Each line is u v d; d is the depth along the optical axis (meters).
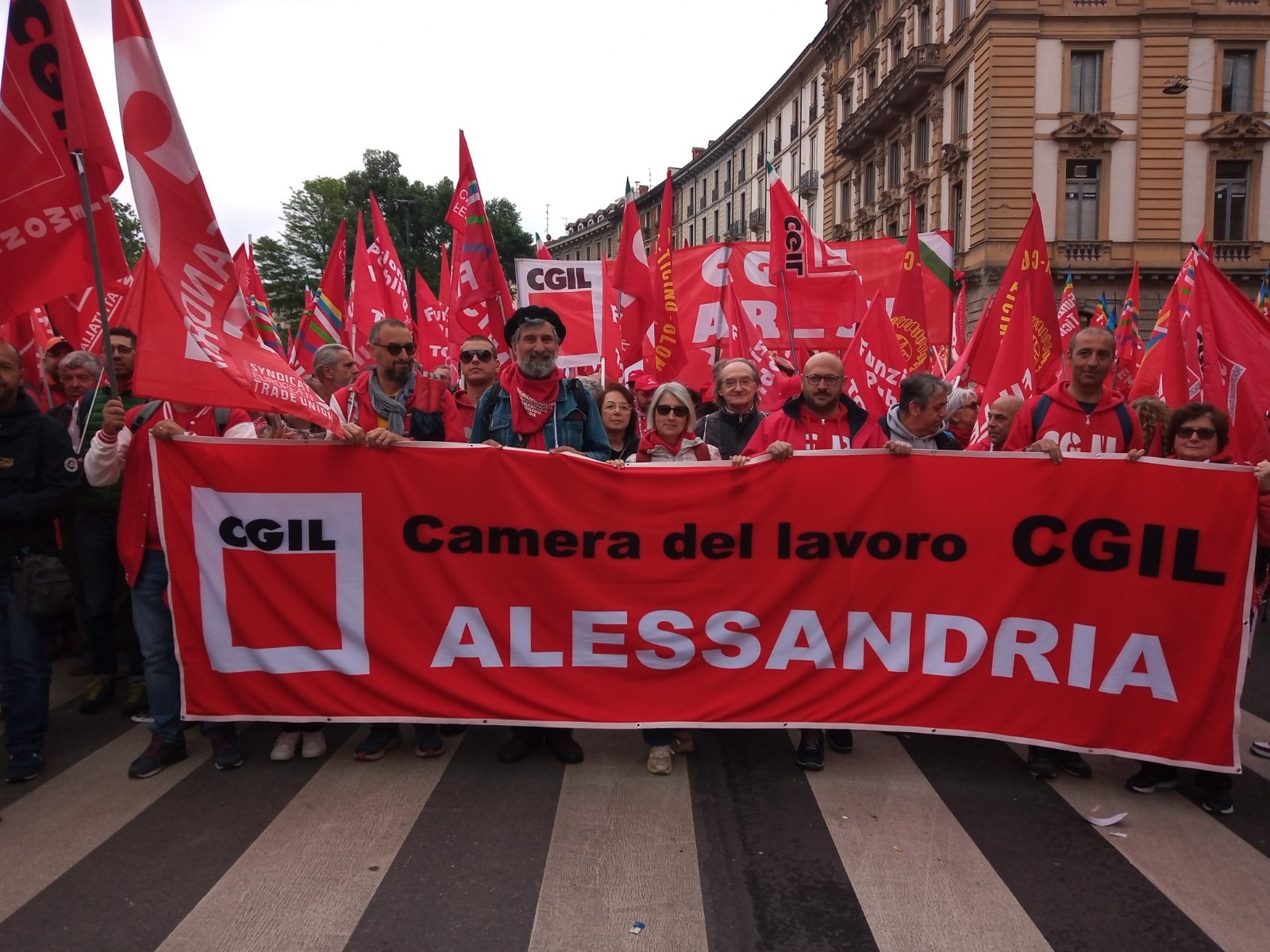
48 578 3.43
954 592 3.74
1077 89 25.88
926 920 2.70
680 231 61.88
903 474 3.76
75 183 3.63
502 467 3.79
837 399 4.24
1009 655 3.71
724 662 3.84
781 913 2.73
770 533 3.80
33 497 3.51
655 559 3.82
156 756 3.71
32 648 3.60
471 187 5.55
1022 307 5.14
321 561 3.77
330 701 3.79
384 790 3.54
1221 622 3.43
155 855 3.03
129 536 3.67
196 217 3.38
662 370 6.82
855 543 3.78
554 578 3.81
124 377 4.31
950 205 28.45
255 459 3.72
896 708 3.77
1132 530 3.56
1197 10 25.14
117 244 3.78
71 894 2.80
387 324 4.00
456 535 3.80
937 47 28.83
